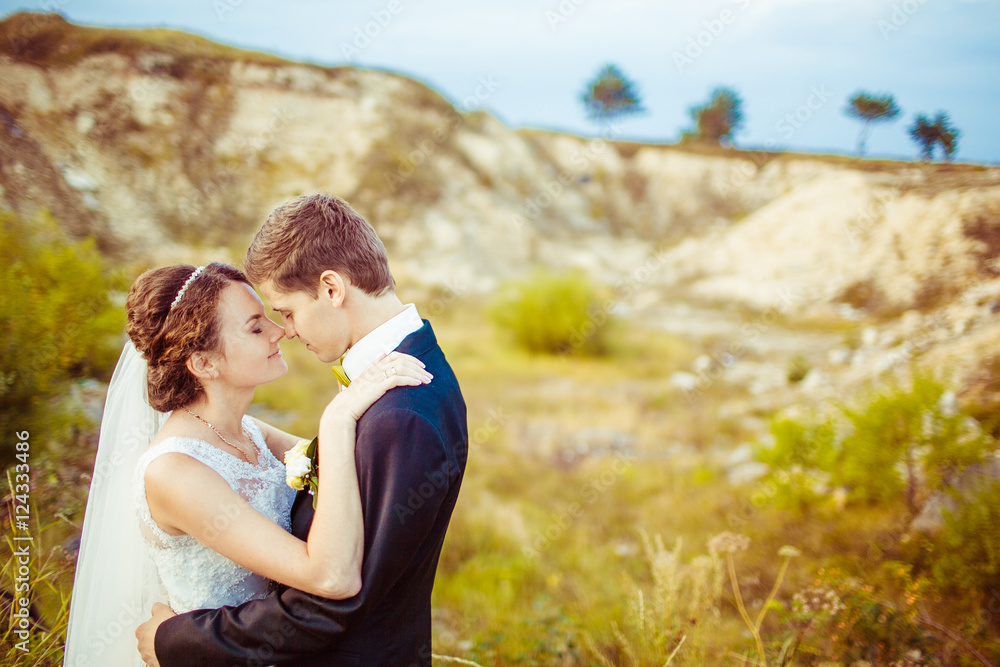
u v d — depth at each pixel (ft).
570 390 32.91
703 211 119.55
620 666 8.16
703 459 22.35
